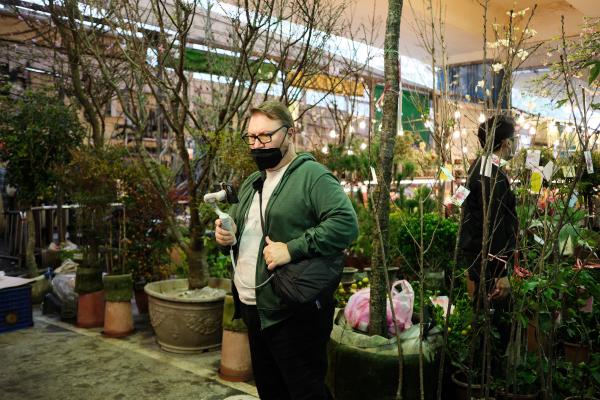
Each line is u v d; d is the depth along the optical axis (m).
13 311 4.57
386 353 2.41
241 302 2.25
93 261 4.78
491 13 10.12
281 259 1.96
